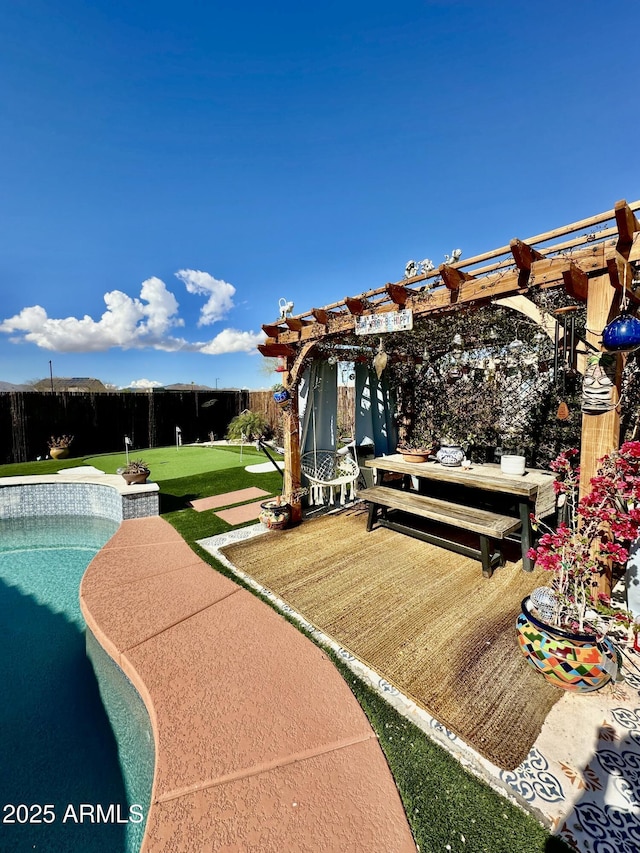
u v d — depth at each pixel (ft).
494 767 5.59
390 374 22.02
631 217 7.13
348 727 6.27
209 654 8.06
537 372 15.72
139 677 7.38
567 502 9.82
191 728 6.22
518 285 9.09
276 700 6.81
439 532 15.25
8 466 31.89
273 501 16.60
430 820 4.88
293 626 9.11
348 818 4.88
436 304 10.77
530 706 6.70
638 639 7.32
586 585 8.45
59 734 7.06
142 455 36.81
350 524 16.31
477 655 8.02
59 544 16.75
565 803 5.06
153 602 10.15
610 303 8.06
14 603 11.87
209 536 15.12
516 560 12.69
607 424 8.29
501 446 17.87
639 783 5.31
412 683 7.25
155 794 5.18
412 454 16.02
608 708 6.63
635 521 6.82
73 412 37.35
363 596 10.41
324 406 19.95
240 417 45.01
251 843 4.60
